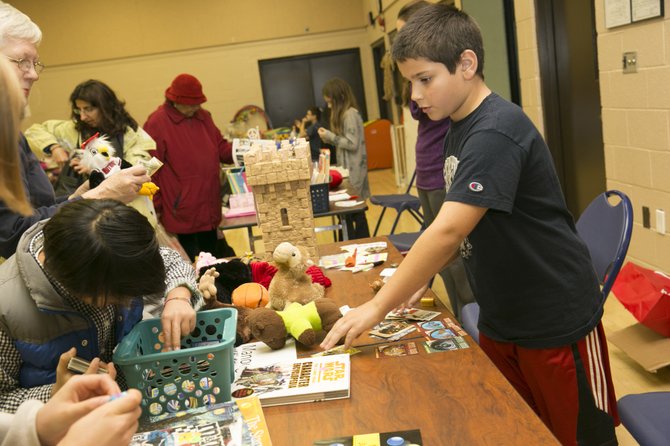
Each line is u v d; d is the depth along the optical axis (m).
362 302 1.86
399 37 1.48
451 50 1.44
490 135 1.42
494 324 1.69
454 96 1.48
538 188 1.52
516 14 4.77
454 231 1.42
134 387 1.28
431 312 1.74
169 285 1.46
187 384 1.30
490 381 1.33
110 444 0.84
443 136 2.97
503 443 1.12
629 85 3.49
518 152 1.43
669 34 3.09
